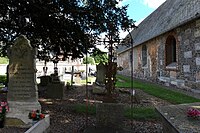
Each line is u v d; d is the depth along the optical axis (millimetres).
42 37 8945
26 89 5949
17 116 5555
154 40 18906
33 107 5793
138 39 24156
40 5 7340
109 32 8250
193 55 12180
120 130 5668
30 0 7109
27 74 5988
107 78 6363
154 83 18203
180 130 2826
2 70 26109
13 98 5949
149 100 10023
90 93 11844
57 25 8211
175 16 15117
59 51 9688
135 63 26141
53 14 7832
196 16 10828
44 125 5453
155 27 19172
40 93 11164
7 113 5609
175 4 17812
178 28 14023
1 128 5324
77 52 9297
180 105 4723
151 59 19875
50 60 10906
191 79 12461
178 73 14180
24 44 6055
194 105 4680
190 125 3062
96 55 9016
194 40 12047
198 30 11594
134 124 6289
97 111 5957
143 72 22594
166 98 10266
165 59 16312
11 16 8094
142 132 5629
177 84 14352
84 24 8398
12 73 6020
